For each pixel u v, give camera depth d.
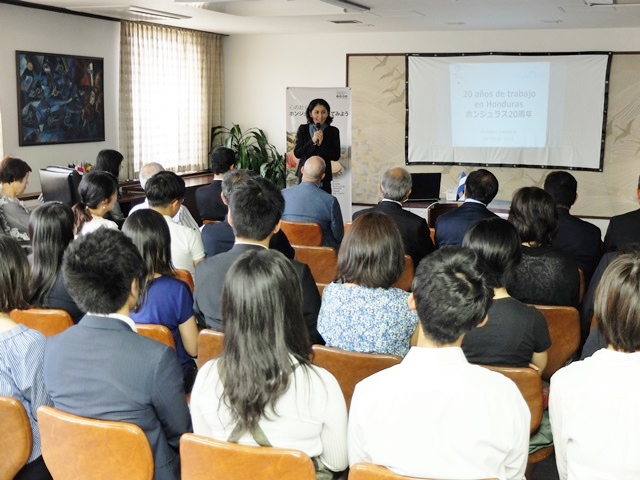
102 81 8.41
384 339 2.33
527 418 1.58
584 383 1.61
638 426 1.54
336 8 7.71
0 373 2.10
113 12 7.85
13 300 2.16
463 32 9.58
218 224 3.91
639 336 1.57
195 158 10.21
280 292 1.68
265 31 9.98
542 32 9.23
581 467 1.60
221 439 1.77
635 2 6.59
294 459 1.58
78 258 1.89
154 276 2.74
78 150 8.20
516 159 9.62
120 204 7.48
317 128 7.58
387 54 9.94
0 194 4.98
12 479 2.09
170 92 9.53
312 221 5.07
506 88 9.50
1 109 7.07
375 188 10.34
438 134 9.91
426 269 1.59
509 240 2.51
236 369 1.68
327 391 1.75
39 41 7.46
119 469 1.82
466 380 1.53
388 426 1.56
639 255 1.64
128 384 1.86
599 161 9.23
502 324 2.33
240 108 10.84
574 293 3.03
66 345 1.92
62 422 1.83
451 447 1.52
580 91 9.18
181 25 9.23
